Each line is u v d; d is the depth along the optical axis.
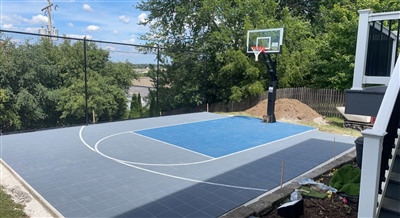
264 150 7.39
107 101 13.09
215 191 4.65
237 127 10.73
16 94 10.89
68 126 10.26
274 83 11.84
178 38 18.50
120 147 7.40
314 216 3.66
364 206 2.74
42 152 6.81
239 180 5.18
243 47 15.31
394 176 3.29
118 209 3.96
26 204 4.13
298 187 4.52
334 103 13.66
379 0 13.33
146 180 5.10
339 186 4.53
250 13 15.76
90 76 12.80
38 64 11.52
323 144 8.17
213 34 15.75
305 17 21.00
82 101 12.48
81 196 4.36
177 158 6.52
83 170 5.57
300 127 10.94
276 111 13.33
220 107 17.31
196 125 11.02
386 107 2.77
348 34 13.66
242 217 3.53
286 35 15.16
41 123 11.57
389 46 4.79
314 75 15.30
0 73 10.55
